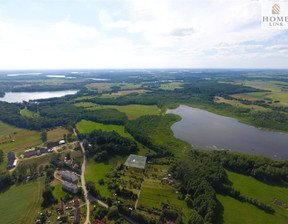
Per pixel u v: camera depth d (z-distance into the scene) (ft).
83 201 391.04
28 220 345.72
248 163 505.66
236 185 451.53
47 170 478.59
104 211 361.51
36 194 411.75
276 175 463.01
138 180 463.01
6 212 363.76
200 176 443.73
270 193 426.51
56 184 447.01
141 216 342.23
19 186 437.58
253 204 390.42
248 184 456.04
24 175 473.26
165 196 409.28
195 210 361.92
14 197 402.93
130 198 401.08
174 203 389.60
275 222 349.82
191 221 329.93
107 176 479.82
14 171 476.13
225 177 473.26
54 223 337.52
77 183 451.53
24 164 521.24
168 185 447.01
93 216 353.72
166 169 512.63
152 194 414.41
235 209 376.27
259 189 439.63
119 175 483.51
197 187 406.00
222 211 369.91
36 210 368.27
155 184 448.24
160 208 375.25
